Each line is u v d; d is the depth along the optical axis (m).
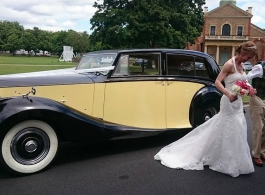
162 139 5.19
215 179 3.48
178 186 3.27
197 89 4.99
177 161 3.93
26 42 98.94
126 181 3.39
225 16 59.09
